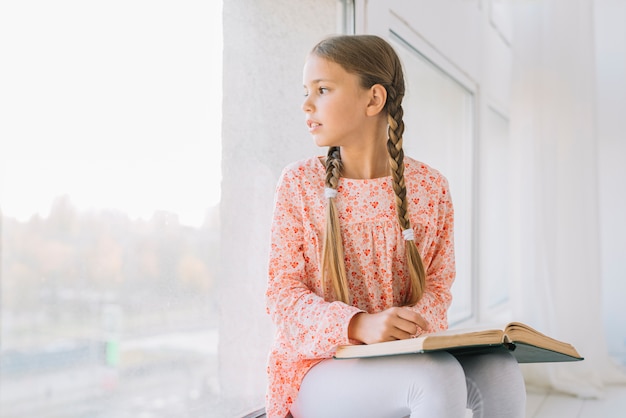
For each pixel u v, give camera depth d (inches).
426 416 31.7
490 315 115.0
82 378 38.8
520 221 99.2
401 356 34.1
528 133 99.3
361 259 40.9
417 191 43.0
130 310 42.4
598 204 99.3
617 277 128.4
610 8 130.2
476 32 108.0
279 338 39.0
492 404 34.7
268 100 56.1
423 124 87.3
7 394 34.5
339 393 36.1
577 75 98.3
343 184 41.5
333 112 40.3
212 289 49.7
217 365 50.0
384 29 69.2
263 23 55.5
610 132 130.0
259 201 55.0
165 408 45.1
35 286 36.1
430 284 43.2
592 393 89.0
